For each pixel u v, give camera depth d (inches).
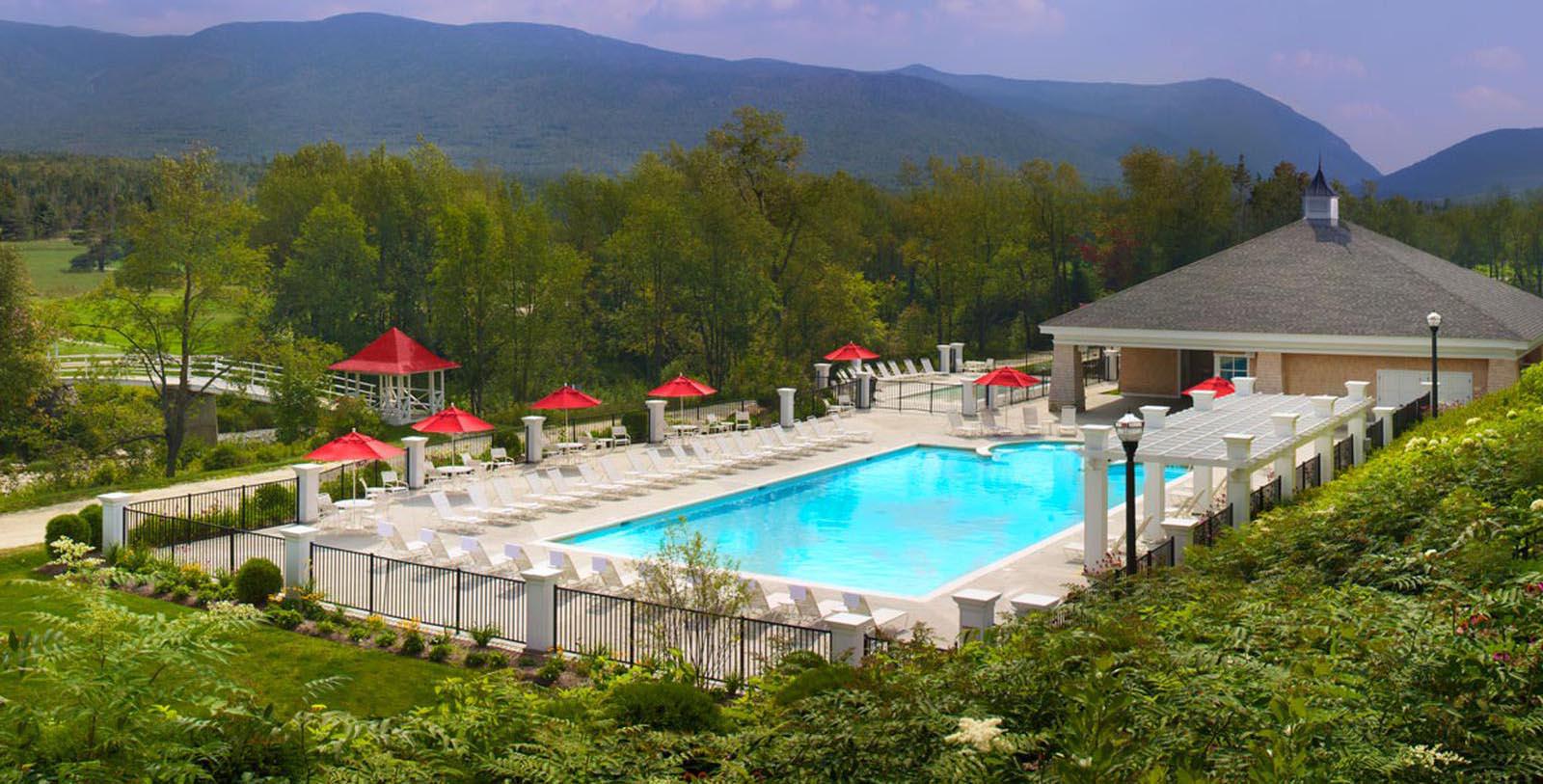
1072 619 472.7
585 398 1391.5
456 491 1181.7
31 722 319.6
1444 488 618.2
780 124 2741.1
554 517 1074.1
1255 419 1008.9
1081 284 3506.4
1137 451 829.8
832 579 901.2
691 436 1535.4
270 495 1041.5
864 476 1326.3
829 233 2886.3
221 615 367.2
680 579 783.7
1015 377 1534.2
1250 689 312.2
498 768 336.2
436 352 2684.5
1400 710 290.8
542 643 686.5
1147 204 3289.9
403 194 2706.7
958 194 3088.1
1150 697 305.3
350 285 2571.4
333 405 1813.5
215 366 2097.7
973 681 341.7
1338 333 1566.2
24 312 1605.6
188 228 1649.9
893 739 302.8
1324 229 1862.7
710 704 439.2
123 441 1700.3
